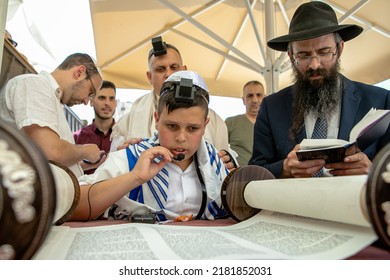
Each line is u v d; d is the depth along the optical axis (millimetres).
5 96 1583
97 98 3152
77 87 1918
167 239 638
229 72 3777
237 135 3117
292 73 1701
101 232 717
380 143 1389
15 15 2393
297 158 1018
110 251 546
